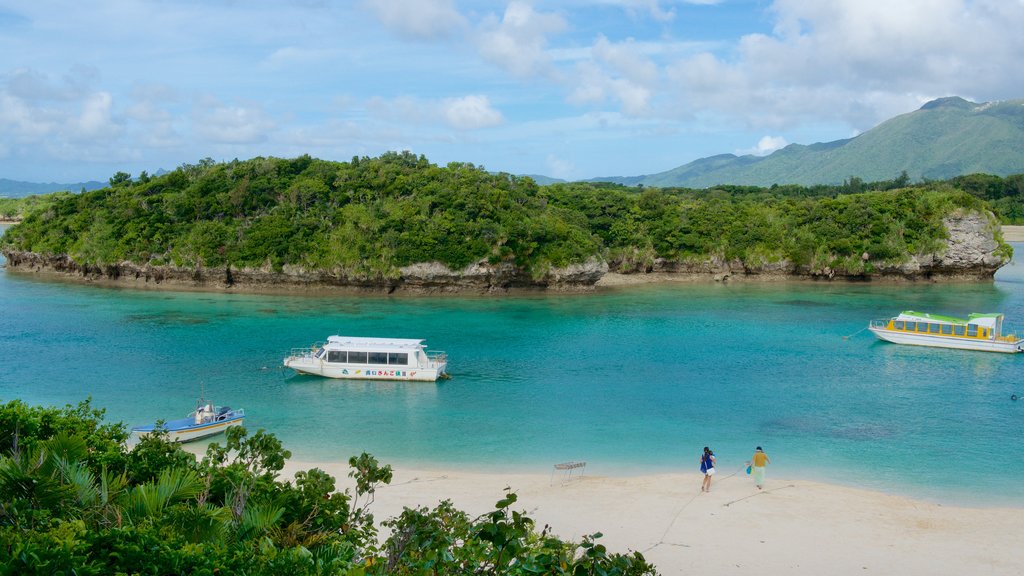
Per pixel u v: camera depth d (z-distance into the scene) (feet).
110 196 412.57
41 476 49.78
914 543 90.33
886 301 320.70
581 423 146.61
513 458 126.00
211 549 43.96
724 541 90.17
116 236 367.86
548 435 138.92
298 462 121.60
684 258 419.13
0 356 200.95
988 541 91.20
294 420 147.84
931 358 209.15
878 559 85.56
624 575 38.24
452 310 291.99
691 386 176.24
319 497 65.16
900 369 195.31
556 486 111.04
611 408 157.17
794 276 409.49
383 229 347.97
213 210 371.15
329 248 338.54
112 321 256.11
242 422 144.25
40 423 72.59
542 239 357.41
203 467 66.39
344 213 359.05
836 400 163.84
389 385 177.06
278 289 343.46
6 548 40.27
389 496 105.60
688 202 465.88
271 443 71.05
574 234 366.43
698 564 83.51
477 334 241.96
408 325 256.52
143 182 442.91
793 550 87.71
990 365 200.13
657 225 424.46
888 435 138.62
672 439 136.56
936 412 154.30
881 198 416.87
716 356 210.38
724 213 431.43
